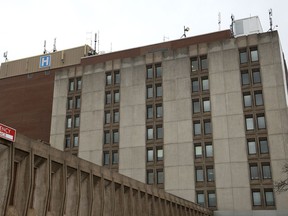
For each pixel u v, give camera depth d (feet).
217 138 189.37
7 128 54.49
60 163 67.82
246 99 191.21
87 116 223.30
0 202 53.36
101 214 78.84
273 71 189.47
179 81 206.80
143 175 198.90
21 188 58.03
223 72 198.59
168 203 121.90
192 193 186.19
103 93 223.92
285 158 174.60
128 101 215.72
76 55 281.33
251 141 184.03
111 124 215.92
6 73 296.10
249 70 193.57
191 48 209.87
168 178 193.16
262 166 178.40
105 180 84.79
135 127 209.26
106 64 228.63
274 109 183.62
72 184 72.13
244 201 175.94
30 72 288.10
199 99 199.52
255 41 197.26
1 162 54.75
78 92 231.30
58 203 66.23
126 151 206.90
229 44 202.08
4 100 281.13
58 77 239.91
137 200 98.43
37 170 62.95
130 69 221.46
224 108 192.65
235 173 181.16
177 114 201.77
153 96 210.59
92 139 217.36
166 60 213.87
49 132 255.70
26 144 59.00
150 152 202.59
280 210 168.14
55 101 235.40
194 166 190.08
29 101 272.31
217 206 180.04
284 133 178.40
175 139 197.98
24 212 56.75
